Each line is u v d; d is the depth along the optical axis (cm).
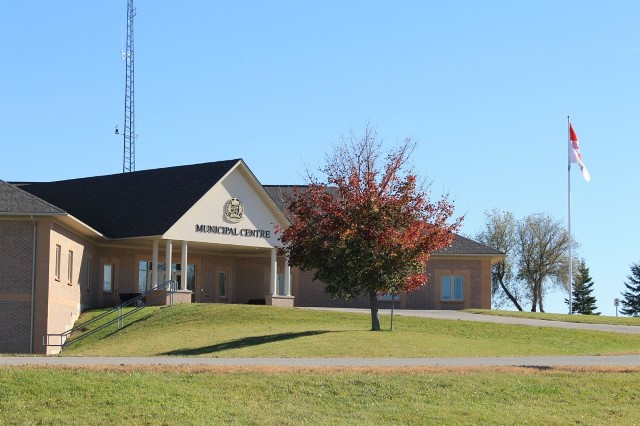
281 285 6238
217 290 6081
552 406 2231
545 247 9169
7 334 4334
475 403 2216
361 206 3869
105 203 5706
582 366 2611
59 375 2184
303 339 3559
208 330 4309
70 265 4844
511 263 9381
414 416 2109
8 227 4378
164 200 5466
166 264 5234
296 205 3962
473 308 6359
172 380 2227
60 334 4325
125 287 5653
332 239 3862
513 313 5681
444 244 3953
